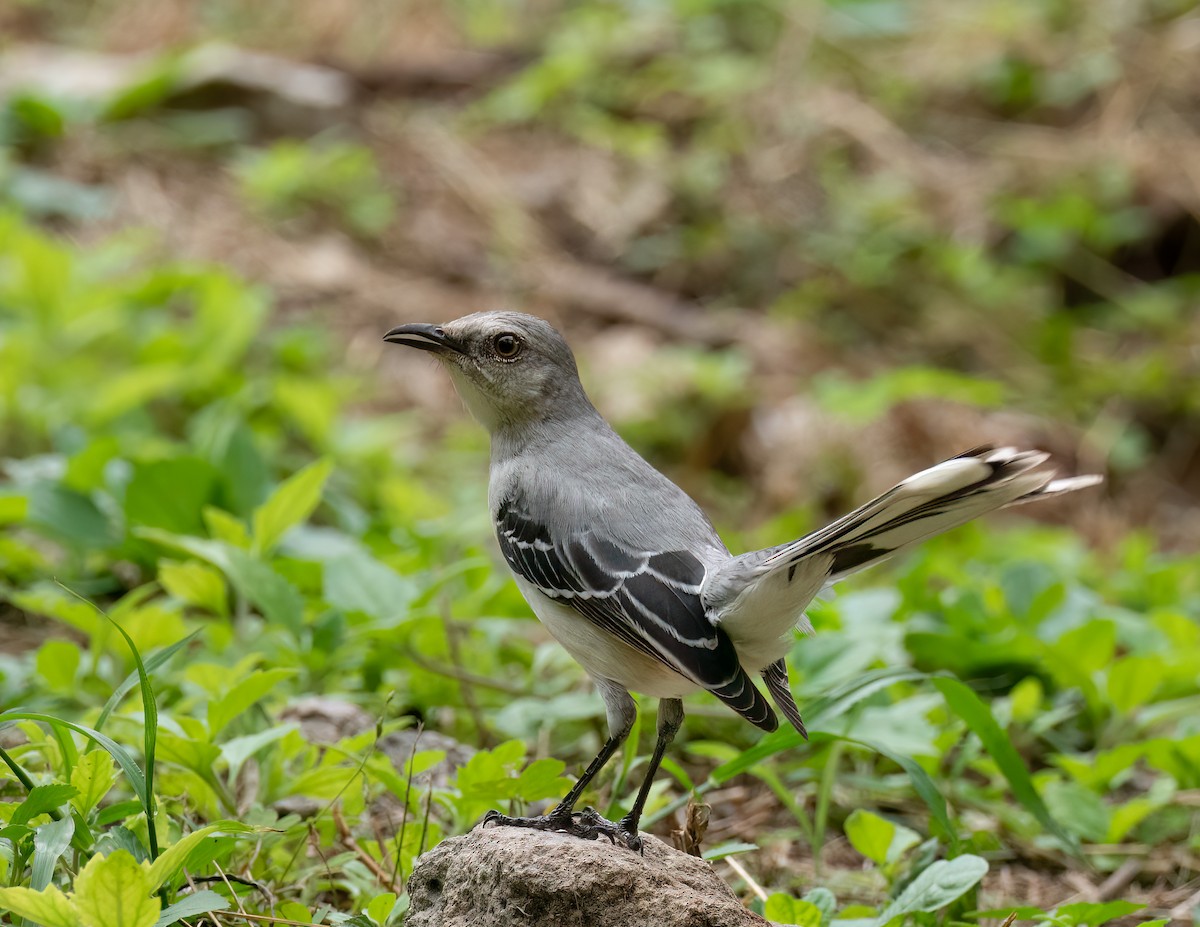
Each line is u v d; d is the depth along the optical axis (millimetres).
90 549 10336
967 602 10445
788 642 6371
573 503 6824
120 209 17859
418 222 18859
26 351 13461
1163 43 22219
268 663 8820
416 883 5758
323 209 18594
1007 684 10031
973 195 20656
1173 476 17547
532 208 19438
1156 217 20344
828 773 8086
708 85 21562
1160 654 10148
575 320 18125
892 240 19828
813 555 5777
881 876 7836
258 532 9656
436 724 9211
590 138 20578
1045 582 10656
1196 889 8164
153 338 14039
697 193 20062
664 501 6859
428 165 19828
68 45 22031
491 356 7246
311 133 20062
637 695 9211
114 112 19281
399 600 9312
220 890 6156
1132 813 8094
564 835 5867
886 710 8438
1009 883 8242
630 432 16031
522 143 20516
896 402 16766
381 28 22625
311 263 17688
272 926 5965
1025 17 22938
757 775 8688
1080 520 16516
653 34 22562
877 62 22562
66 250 15055
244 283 17203
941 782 8867
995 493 5727
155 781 7062
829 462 16000
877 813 8734
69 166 18438
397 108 20969
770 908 6203
